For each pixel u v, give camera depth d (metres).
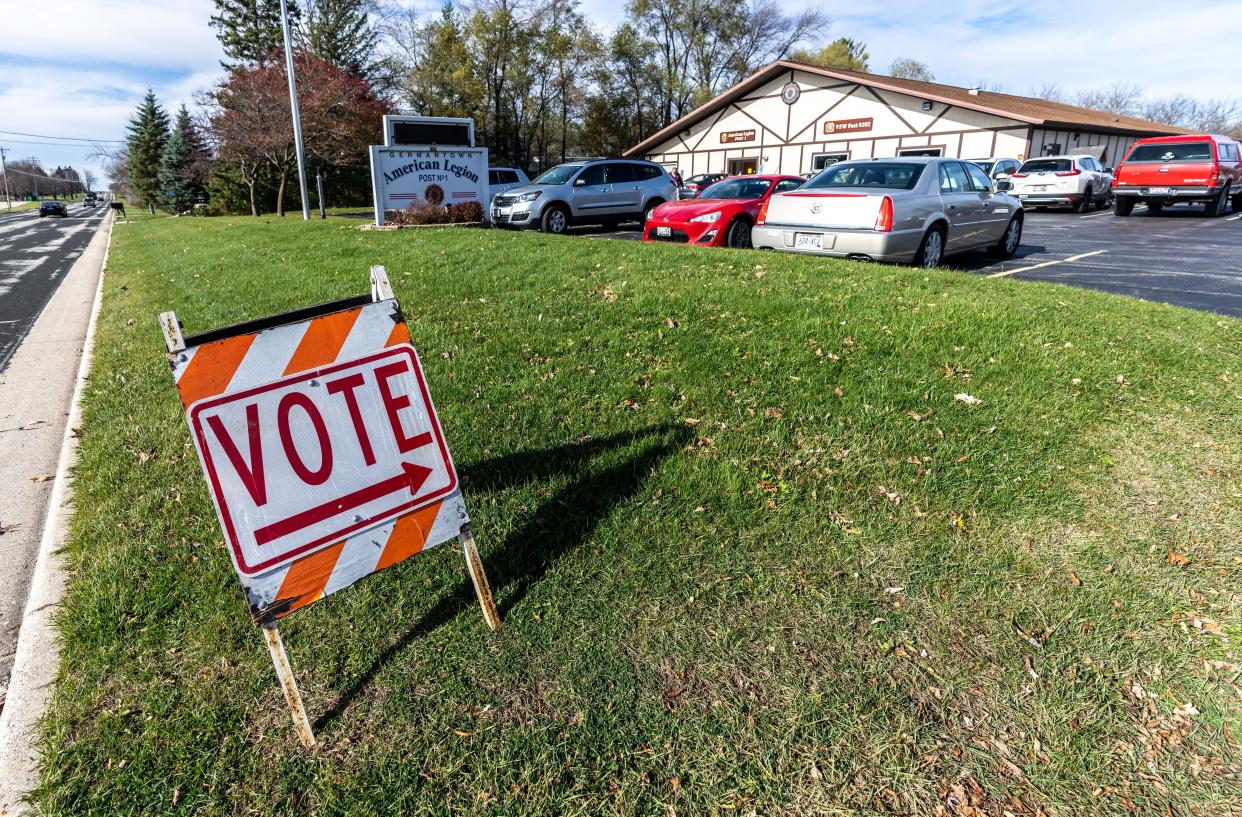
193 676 2.28
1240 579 2.72
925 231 8.27
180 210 47.72
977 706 2.18
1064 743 2.06
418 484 2.36
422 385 2.39
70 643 2.41
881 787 1.93
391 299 2.33
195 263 10.77
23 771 1.98
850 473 3.35
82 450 3.94
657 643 2.41
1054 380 4.40
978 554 2.84
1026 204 23.17
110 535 2.99
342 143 31.48
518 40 45.19
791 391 4.16
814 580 2.69
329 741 2.07
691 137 37.34
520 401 4.09
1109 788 1.93
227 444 2.02
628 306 5.77
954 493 3.21
